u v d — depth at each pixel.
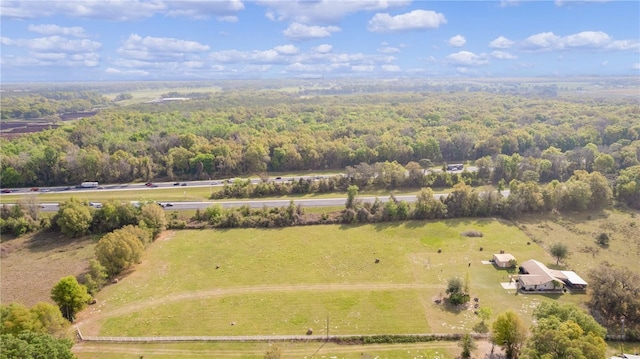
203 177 152.38
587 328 58.69
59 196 132.00
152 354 65.62
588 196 119.75
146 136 176.50
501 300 78.81
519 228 111.44
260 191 133.88
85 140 169.50
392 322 72.94
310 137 177.62
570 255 96.19
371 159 163.38
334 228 113.19
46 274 90.44
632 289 72.00
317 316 75.00
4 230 108.75
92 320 74.31
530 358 53.44
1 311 63.28
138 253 91.56
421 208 117.75
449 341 68.12
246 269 92.12
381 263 94.06
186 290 83.88
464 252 98.81
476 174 145.88
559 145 175.25
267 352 62.31
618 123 186.12
